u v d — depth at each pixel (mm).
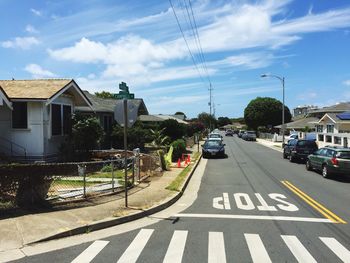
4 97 19547
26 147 21141
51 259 7461
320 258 7652
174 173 21438
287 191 16484
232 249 8180
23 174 11117
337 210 12531
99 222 9891
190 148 47969
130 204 12336
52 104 22109
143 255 7730
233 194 15664
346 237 9258
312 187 17750
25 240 8477
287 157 34625
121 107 12156
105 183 15891
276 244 8594
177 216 11484
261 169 25609
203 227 10117
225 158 34812
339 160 20234
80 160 22719
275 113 108062
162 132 41688
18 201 11078
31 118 21078
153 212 11922
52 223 9680
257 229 9945
